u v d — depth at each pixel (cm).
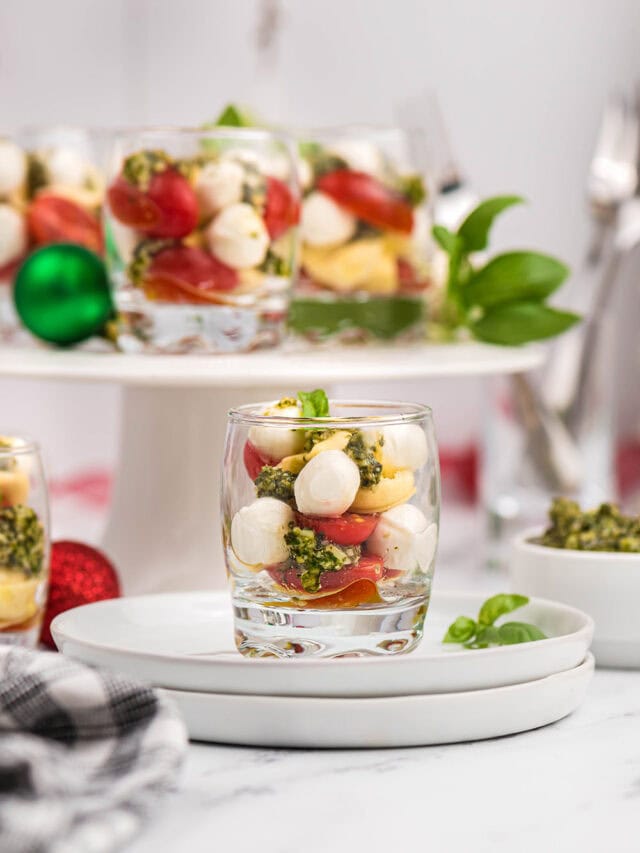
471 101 161
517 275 90
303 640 67
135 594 86
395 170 89
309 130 89
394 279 90
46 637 77
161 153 81
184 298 82
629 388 154
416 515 67
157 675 65
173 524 87
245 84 170
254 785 62
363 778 62
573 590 75
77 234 92
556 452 99
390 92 165
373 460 66
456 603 76
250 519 66
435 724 65
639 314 152
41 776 54
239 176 82
